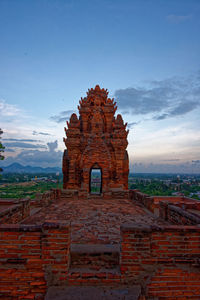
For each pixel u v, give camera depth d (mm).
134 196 15469
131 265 4926
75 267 5137
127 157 18094
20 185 115812
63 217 9734
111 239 6539
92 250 5348
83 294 4590
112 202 14266
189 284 4949
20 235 4945
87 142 17812
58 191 15773
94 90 20484
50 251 4852
